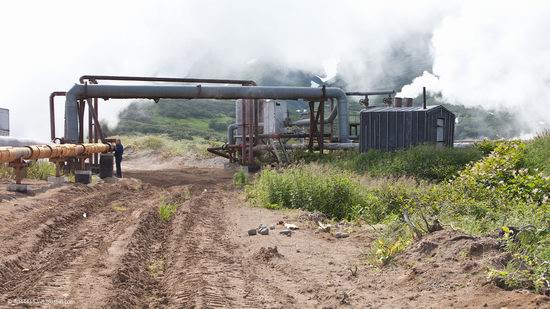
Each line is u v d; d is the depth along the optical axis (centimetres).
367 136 2989
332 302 696
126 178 2822
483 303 624
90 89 2998
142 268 892
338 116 3453
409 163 2359
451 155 2347
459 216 1166
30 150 1802
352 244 1102
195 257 966
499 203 1255
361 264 912
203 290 738
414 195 1400
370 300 699
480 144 2531
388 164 2430
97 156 3131
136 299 716
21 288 734
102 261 899
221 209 1716
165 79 3216
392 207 1523
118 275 802
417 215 1146
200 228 1305
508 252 775
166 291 764
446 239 860
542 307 579
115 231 1198
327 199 1655
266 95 3256
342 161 2803
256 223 1413
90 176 2314
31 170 2244
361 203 1620
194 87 3150
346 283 793
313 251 1034
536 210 1109
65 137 3039
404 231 1054
